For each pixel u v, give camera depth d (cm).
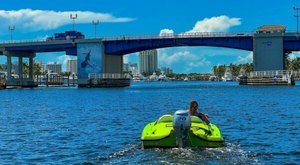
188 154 1834
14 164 1927
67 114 4519
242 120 3603
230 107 5128
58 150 2252
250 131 2880
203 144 1897
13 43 14700
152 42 13175
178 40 12838
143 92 10369
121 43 13612
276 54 12269
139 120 3753
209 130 1994
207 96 7931
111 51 13812
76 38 14262
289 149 2145
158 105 5753
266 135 2677
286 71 12194
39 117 4234
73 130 3103
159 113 4494
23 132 3052
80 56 13962
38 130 3155
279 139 2503
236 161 1808
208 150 1905
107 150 2198
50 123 3634
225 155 1875
